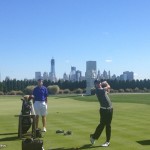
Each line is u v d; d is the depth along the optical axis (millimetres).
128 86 139625
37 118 16734
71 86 130125
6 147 12758
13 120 22500
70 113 28203
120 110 31328
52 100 57656
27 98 15633
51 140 14258
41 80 16859
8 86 125062
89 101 53188
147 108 34156
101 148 12508
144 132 16406
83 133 16219
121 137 14906
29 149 10852
